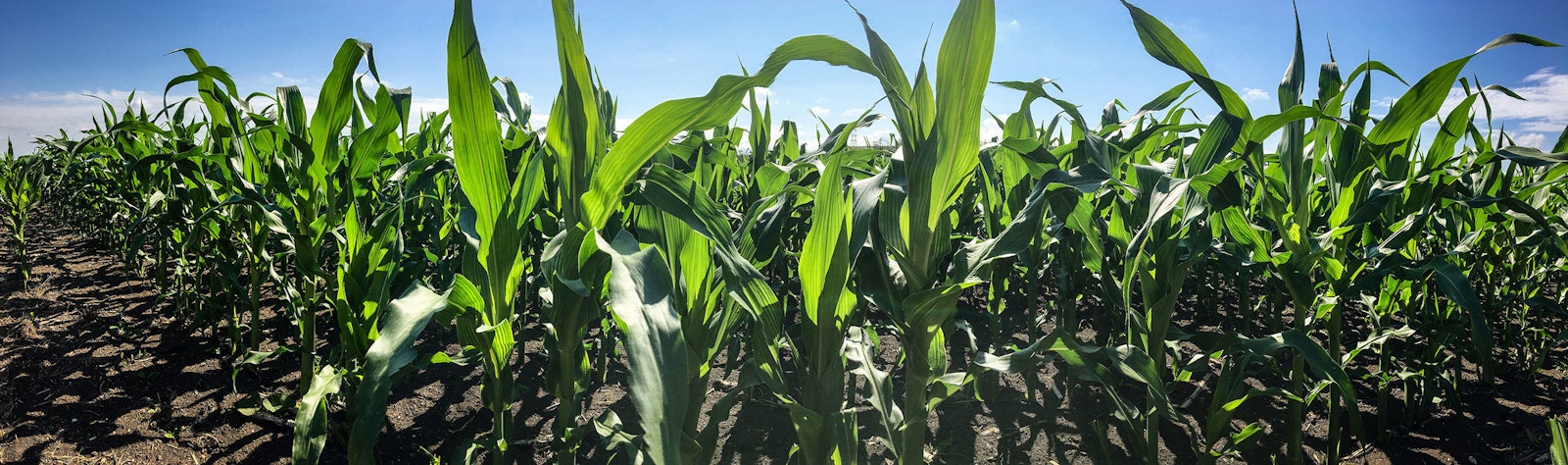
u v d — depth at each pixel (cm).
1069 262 267
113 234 451
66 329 309
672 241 126
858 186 133
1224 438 218
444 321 141
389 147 280
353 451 100
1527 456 208
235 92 189
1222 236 202
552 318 137
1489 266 255
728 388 255
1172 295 166
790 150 307
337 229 197
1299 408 190
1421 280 160
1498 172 202
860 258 142
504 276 124
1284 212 181
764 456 205
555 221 170
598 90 137
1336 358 182
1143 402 243
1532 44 134
